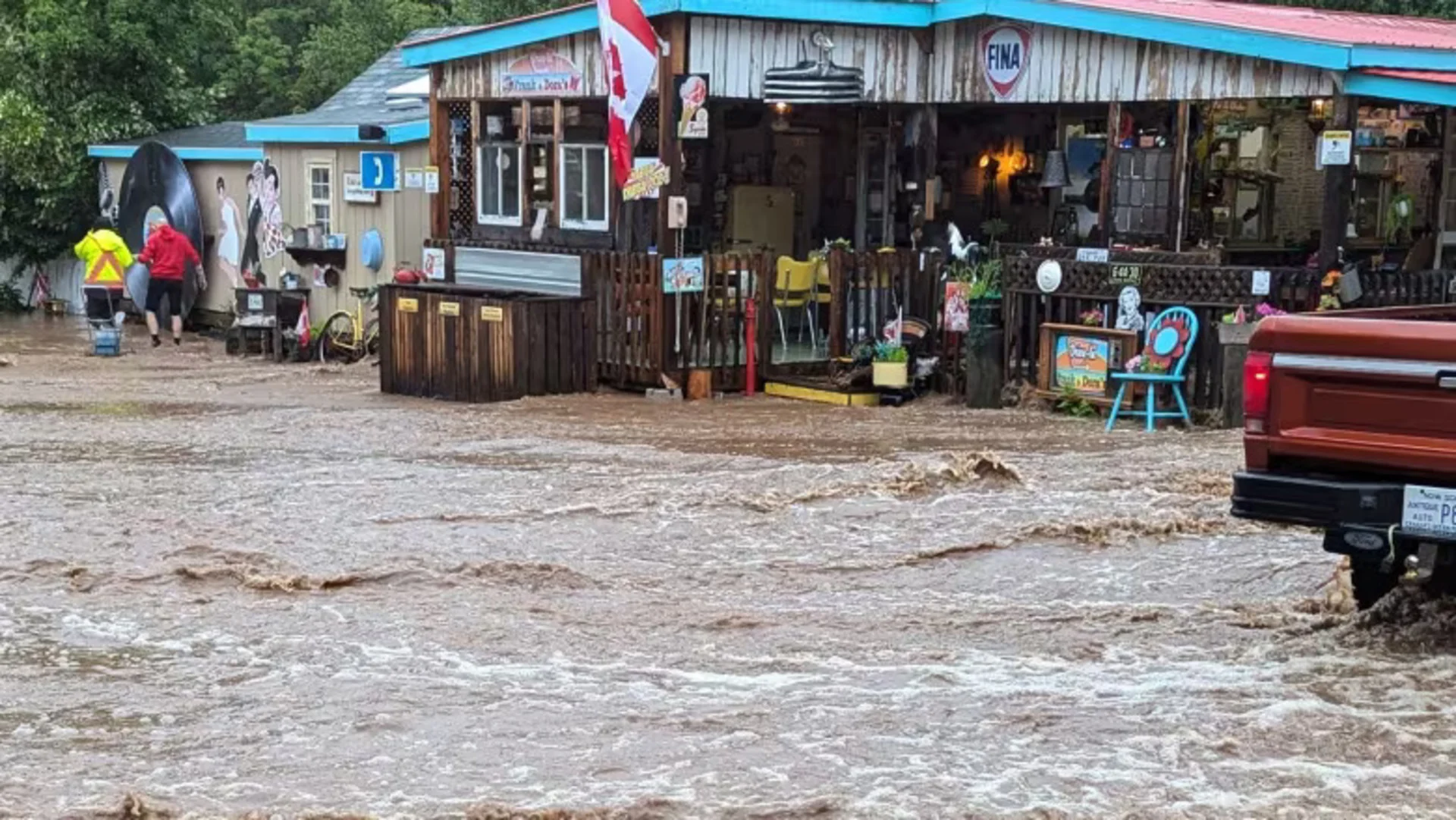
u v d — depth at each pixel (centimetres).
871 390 2869
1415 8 4491
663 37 2883
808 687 1186
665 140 2888
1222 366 2503
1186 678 1196
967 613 1409
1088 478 1997
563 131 3262
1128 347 2586
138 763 1030
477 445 2355
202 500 1916
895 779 982
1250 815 917
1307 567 1550
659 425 2583
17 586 1514
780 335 3125
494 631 1352
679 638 1332
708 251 3359
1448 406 1125
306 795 965
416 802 949
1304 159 3055
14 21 5472
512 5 6028
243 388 3281
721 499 1884
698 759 1022
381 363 3183
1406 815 915
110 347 4056
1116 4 2858
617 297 3031
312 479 2061
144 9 5531
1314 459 1194
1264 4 3906
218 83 6581
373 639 1332
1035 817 912
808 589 1503
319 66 6781
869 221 3350
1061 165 2986
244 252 4588
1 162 5288
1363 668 1206
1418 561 1341
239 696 1178
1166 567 1566
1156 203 2734
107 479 2064
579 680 1212
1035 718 1100
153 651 1303
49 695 1182
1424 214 3108
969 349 2777
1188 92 2652
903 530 1731
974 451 2175
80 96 5478
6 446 2364
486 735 1077
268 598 1473
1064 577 1540
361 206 4034
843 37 3027
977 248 2955
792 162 3494
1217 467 2064
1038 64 2894
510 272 3300
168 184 4756
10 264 5678
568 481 2027
